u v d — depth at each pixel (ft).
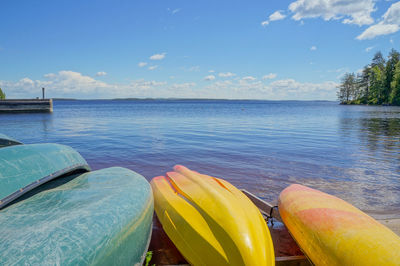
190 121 79.25
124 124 68.44
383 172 22.59
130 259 6.83
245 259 6.60
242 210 8.13
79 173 10.42
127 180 9.30
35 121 78.54
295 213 9.12
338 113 131.54
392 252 5.93
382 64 255.91
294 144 36.78
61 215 6.20
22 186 7.45
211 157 27.99
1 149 8.55
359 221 7.48
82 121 78.59
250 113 133.80
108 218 6.34
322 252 7.23
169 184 12.09
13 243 4.95
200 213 8.36
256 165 24.64
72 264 4.88
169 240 10.37
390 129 57.62
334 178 20.88
